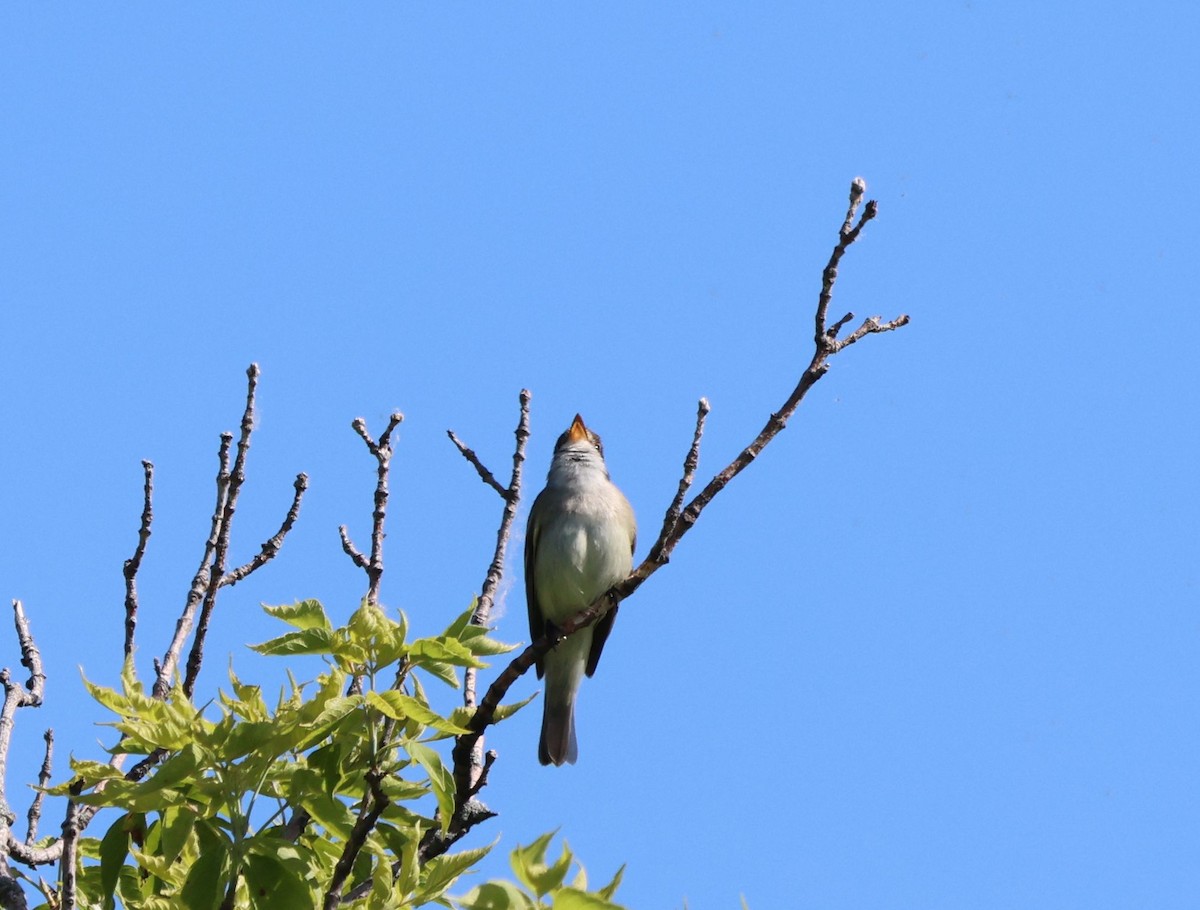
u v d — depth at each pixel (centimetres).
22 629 1108
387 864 862
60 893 900
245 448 1166
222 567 1122
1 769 996
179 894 872
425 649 898
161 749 893
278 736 851
